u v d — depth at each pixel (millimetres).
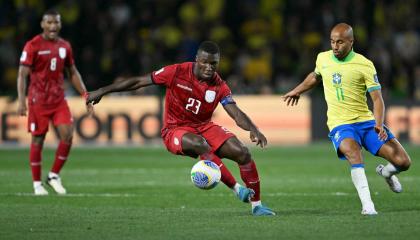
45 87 37938
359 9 83500
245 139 71750
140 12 84750
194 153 28094
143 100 72188
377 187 39625
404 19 86688
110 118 72312
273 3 86812
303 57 80312
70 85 74812
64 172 49188
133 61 79875
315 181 43125
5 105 72188
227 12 86062
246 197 27609
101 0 85562
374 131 29656
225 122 71750
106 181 43719
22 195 36750
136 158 59281
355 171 28547
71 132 38031
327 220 26859
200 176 26406
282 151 65125
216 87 28562
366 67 28938
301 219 27234
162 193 37500
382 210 30031
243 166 28094
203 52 27688
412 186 39594
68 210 30516
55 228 25656
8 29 83875
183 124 29078
